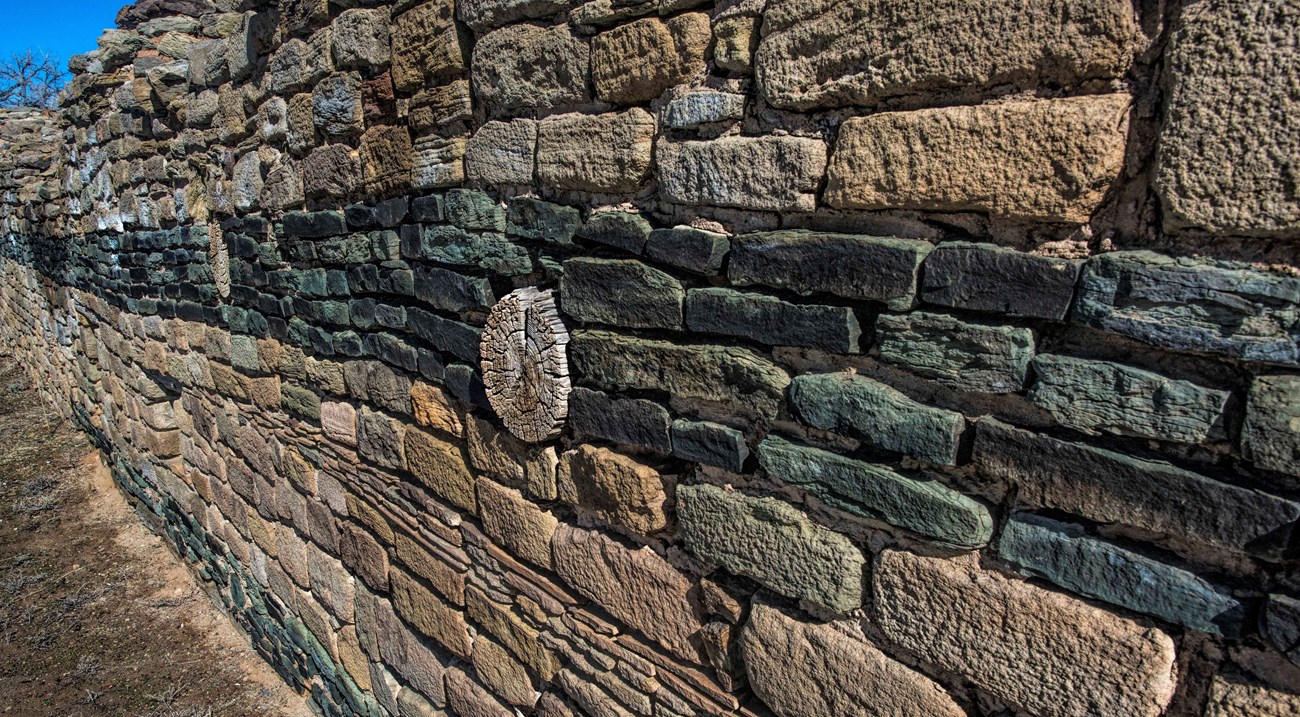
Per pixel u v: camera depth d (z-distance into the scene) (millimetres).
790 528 1009
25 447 5750
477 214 1469
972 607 851
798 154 928
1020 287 770
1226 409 667
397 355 1812
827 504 962
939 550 880
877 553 940
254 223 2375
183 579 3877
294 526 2604
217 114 2467
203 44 2447
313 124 1938
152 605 3627
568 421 1340
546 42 1243
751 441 1054
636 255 1155
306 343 2234
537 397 1348
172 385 3486
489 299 1485
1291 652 655
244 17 2150
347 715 2484
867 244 871
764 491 1051
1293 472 637
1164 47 682
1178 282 675
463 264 1540
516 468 1491
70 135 3951
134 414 4117
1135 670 745
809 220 955
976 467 843
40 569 3980
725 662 1149
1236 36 625
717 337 1065
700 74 1039
